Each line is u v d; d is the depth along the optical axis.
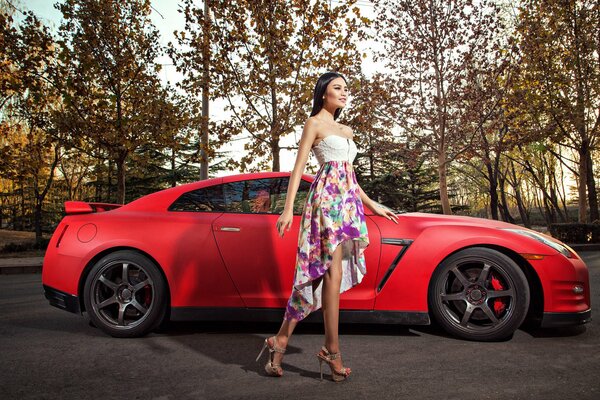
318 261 2.27
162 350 2.98
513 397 2.09
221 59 10.98
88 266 3.38
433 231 3.15
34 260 11.12
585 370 2.46
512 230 3.16
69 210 3.49
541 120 16.05
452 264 3.11
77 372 2.55
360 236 2.32
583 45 14.41
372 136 16.67
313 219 2.31
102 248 3.31
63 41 11.52
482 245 3.11
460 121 15.56
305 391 2.21
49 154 18.64
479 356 2.74
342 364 2.57
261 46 10.72
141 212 3.45
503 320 3.02
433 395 2.13
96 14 11.70
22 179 14.38
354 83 11.17
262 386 2.29
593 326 3.48
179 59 11.09
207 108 11.49
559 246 3.14
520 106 15.03
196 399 2.13
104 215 3.47
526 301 2.98
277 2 10.56
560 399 2.05
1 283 7.45
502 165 24.78
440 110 15.38
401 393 2.16
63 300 3.36
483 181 27.62
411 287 3.09
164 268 3.24
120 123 12.02
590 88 14.72
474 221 3.30
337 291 2.30
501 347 2.93
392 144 16.86
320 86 2.46
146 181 25.70
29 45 11.69
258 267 3.20
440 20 15.28
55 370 2.59
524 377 2.36
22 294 5.83
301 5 10.52
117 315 3.40
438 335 3.26
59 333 3.49
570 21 14.69
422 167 26.62
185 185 3.55
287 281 3.17
